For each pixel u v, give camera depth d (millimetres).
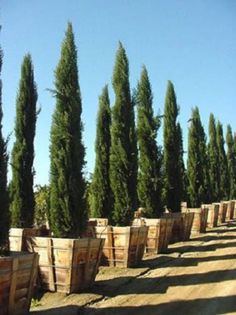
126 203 18406
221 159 44938
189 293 12547
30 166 17344
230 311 10695
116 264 16266
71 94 14328
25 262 10172
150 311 10766
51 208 14008
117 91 18969
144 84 22734
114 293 12609
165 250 20281
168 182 25484
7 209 10594
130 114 19031
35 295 12305
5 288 9648
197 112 33094
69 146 14094
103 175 19953
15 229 14734
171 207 25359
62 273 12398
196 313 10547
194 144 32625
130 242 16125
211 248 21359
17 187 17078
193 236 26969
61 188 13891
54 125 14195
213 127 41469
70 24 14703
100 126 20375
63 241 12383
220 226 33906
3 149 10664
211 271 15648
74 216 13867
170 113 26078
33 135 17438
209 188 34062
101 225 17969
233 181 51812
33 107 17391
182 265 16875
